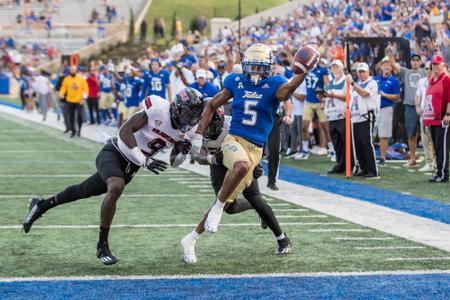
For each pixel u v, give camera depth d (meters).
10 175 35.00
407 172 36.12
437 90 32.03
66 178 34.09
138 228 22.62
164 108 17.81
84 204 26.66
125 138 17.72
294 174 35.75
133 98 52.53
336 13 82.25
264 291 15.92
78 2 161.12
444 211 25.55
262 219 19.19
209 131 19.27
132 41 136.62
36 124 68.75
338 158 35.78
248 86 18.61
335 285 16.38
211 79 42.72
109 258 17.78
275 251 19.55
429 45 47.28
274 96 18.45
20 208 26.02
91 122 67.12
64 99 55.44
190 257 18.25
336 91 35.19
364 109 33.91
